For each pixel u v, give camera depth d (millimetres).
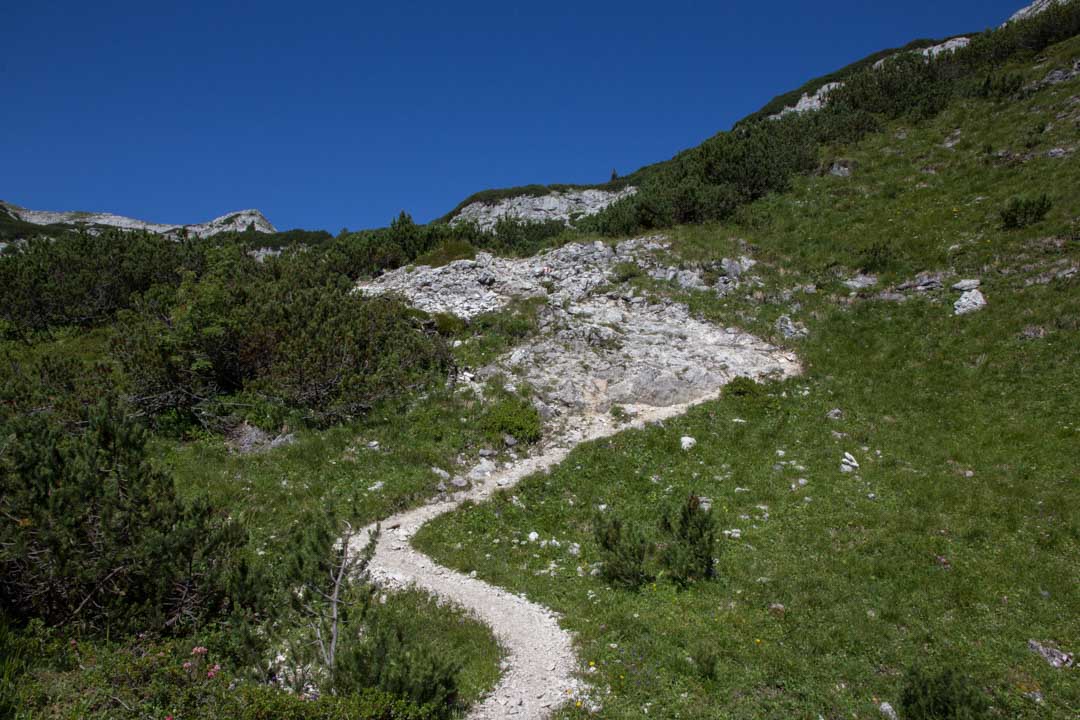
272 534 13258
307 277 27703
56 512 8367
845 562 12008
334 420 18984
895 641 9859
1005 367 18656
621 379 21375
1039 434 15664
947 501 13836
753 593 11281
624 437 18266
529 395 20453
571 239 33844
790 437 17719
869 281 25328
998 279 22312
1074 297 19859
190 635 8562
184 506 9680
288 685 7793
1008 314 20578
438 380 21328
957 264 23891
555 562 12961
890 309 23391
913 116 37500
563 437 18828
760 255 29031
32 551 8156
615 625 10344
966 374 18953
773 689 8898
